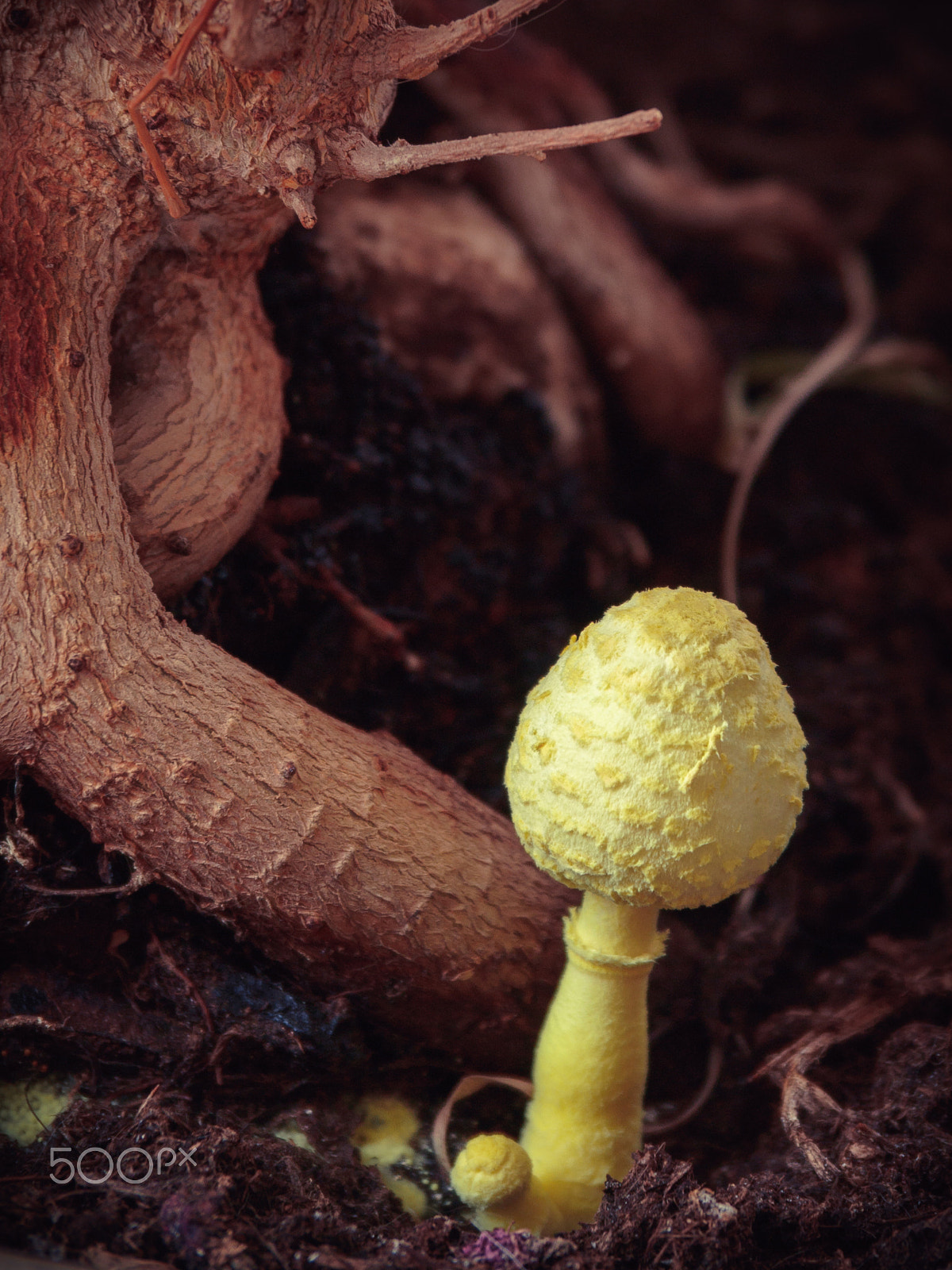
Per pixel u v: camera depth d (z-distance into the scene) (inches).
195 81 7.4
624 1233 7.5
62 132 7.6
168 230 7.9
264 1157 7.7
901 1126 7.9
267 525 8.8
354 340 9.5
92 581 7.5
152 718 7.5
